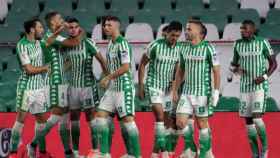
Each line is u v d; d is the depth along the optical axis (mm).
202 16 34219
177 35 20500
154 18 34188
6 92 30531
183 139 22141
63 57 19922
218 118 26078
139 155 19094
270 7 35438
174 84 20531
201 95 19422
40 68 20359
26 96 20734
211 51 19172
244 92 22281
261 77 21734
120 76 18828
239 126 25438
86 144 23672
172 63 20703
